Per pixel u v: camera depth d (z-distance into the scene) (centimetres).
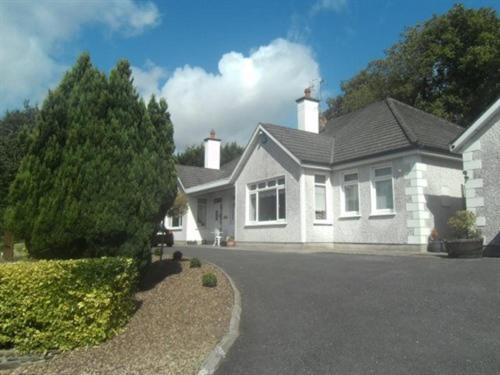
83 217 818
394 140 1702
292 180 1897
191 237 2777
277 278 1085
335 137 2175
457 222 1357
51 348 667
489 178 1345
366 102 3522
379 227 1684
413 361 553
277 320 762
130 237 882
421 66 3250
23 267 678
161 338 707
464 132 1401
